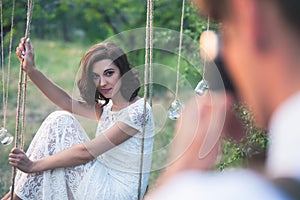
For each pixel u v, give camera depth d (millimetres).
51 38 8695
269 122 567
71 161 2947
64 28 8781
